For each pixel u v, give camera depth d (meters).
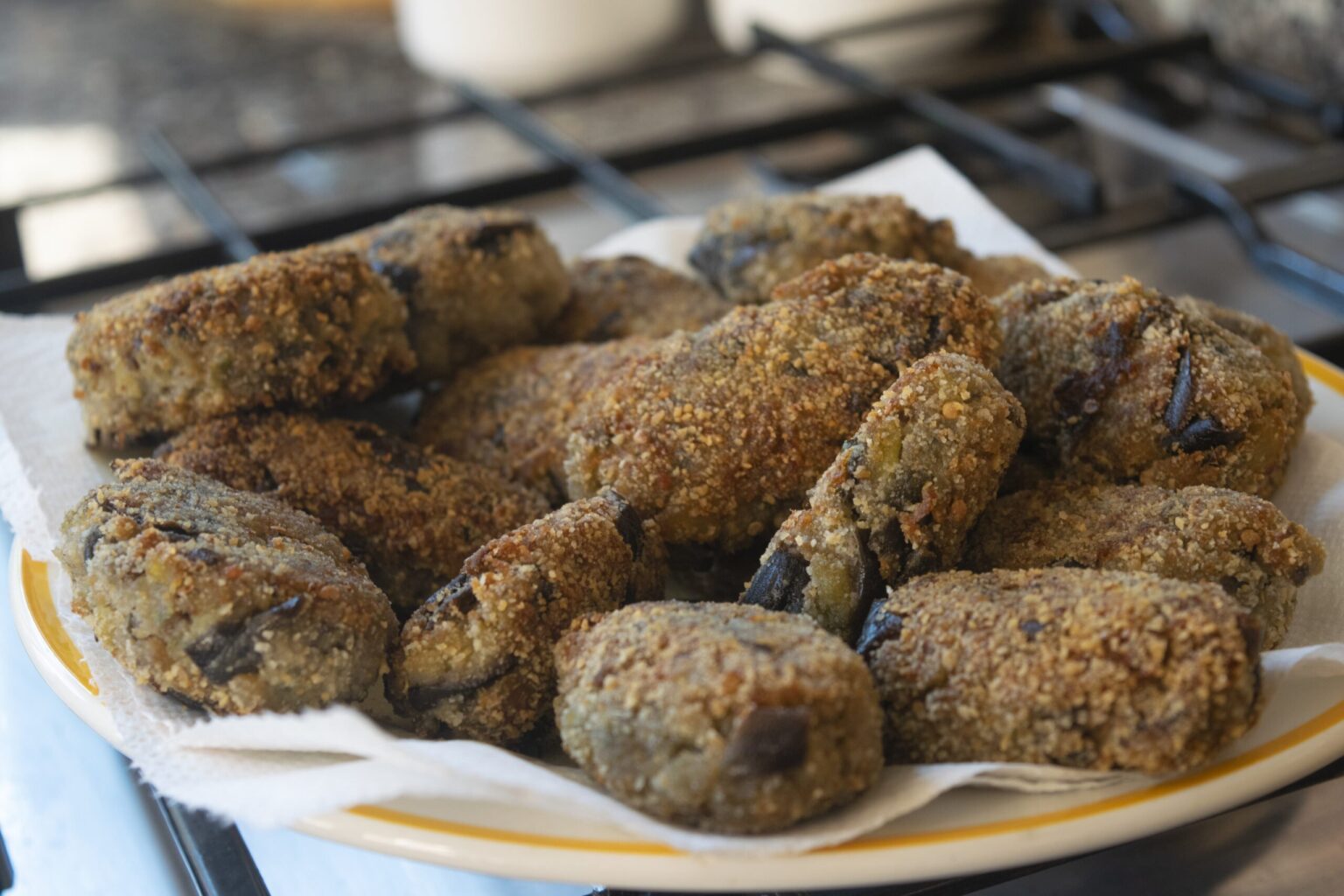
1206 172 0.63
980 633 0.35
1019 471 0.43
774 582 0.38
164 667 0.37
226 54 1.08
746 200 0.51
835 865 0.33
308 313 0.44
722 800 0.33
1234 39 0.80
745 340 0.42
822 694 0.33
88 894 0.39
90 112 0.96
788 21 0.87
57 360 0.48
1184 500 0.39
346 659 0.37
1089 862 0.36
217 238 0.62
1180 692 0.34
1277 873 0.35
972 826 0.34
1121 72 0.75
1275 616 0.38
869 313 0.42
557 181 0.66
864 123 0.70
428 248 0.48
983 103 0.81
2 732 0.43
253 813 0.34
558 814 0.34
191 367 0.44
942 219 0.50
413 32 0.92
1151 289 0.43
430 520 0.43
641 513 0.41
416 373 0.48
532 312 0.50
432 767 0.34
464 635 0.38
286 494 0.43
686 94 0.89
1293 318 0.59
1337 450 0.43
